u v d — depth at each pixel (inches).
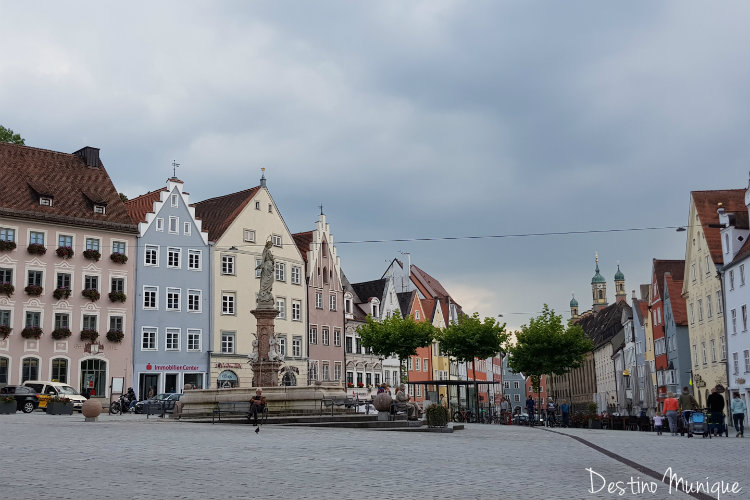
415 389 3959.2
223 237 2906.0
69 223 2512.3
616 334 4581.7
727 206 2854.3
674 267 3503.9
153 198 2842.0
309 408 1455.5
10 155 2573.8
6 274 2375.7
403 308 3996.1
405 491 483.2
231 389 1496.1
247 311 2945.4
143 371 2628.0
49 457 653.9
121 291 2608.3
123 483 496.7
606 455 812.6
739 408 1360.7
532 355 3041.3
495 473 599.5
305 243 3366.1
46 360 2418.8
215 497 442.9
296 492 470.6
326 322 3316.9
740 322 2449.6
